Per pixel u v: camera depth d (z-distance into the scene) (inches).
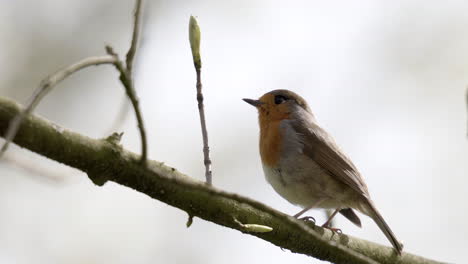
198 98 291.4
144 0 230.8
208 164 286.8
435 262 362.6
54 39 635.5
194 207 279.7
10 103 234.4
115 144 258.4
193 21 289.9
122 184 265.7
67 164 251.4
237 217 291.1
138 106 217.2
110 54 209.2
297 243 314.2
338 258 329.1
